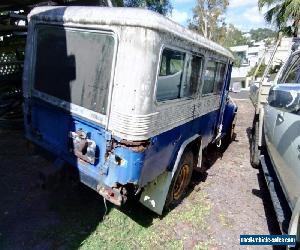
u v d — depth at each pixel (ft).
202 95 14.66
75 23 10.65
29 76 13.04
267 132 15.61
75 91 11.04
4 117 23.04
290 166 10.94
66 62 11.30
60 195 14.08
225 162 21.09
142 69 9.29
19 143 19.69
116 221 12.66
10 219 12.09
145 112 9.58
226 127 23.18
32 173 15.80
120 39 9.48
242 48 119.96
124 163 9.84
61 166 11.71
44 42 12.22
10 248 10.57
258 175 19.06
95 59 10.27
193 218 13.62
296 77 14.15
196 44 12.14
